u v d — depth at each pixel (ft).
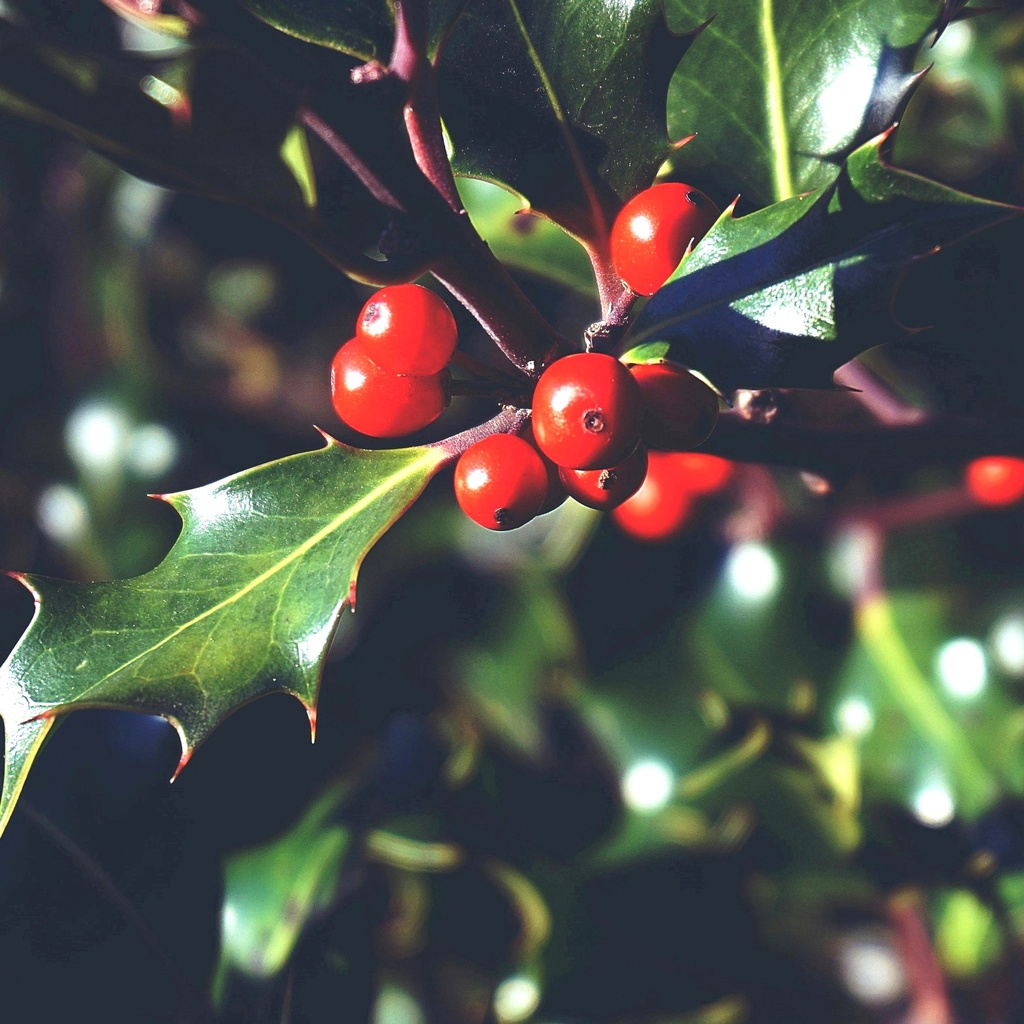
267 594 0.80
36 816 0.97
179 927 1.00
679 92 0.86
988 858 1.07
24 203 1.42
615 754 1.12
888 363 1.05
